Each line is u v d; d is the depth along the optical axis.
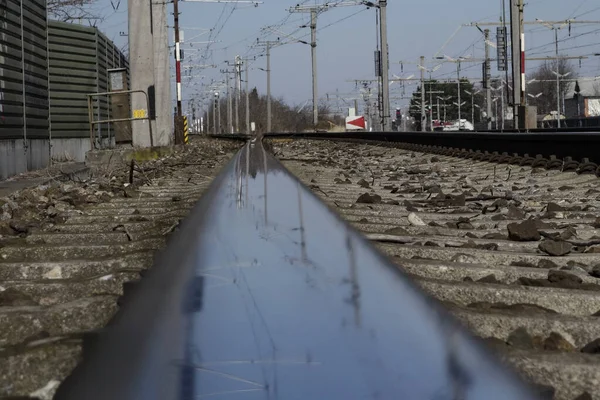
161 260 3.79
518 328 3.17
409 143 27.42
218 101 111.94
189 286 3.14
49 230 6.96
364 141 35.69
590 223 6.70
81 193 10.24
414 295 3.07
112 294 3.88
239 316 2.66
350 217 7.11
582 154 12.13
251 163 12.33
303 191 6.99
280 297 2.94
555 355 2.87
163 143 30.00
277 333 2.46
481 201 8.86
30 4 18.73
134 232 6.54
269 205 6.01
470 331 2.95
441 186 11.09
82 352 2.79
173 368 2.15
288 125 141.25
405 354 2.31
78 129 27.59
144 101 26.14
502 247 5.60
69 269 4.83
